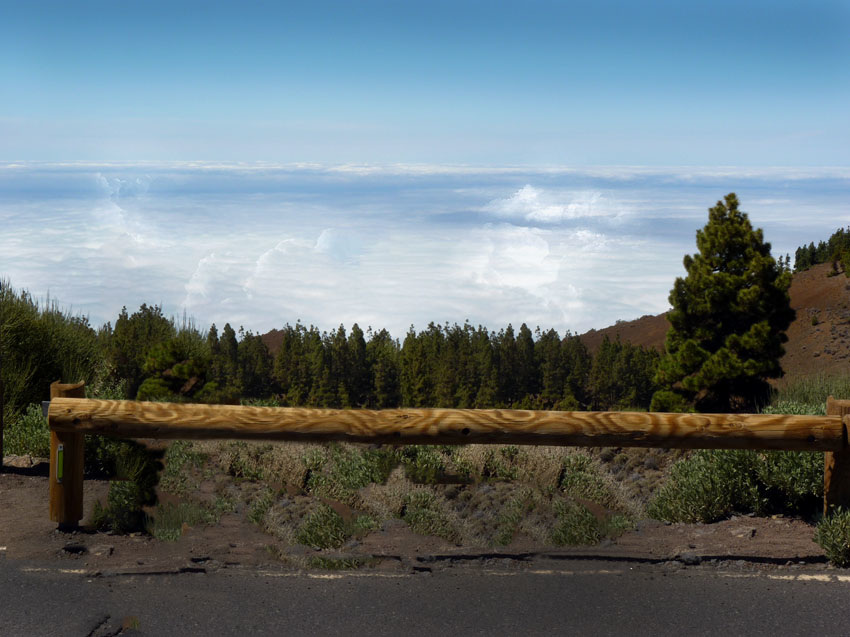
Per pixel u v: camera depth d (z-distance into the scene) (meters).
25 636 3.60
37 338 9.29
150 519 5.21
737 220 17.64
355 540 5.02
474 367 42.12
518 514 5.30
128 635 3.63
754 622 3.76
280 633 3.66
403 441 4.70
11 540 4.89
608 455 6.95
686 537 5.10
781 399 11.63
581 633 3.66
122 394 8.66
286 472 5.99
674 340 18.25
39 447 7.14
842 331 34.94
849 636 3.61
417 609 3.92
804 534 5.10
